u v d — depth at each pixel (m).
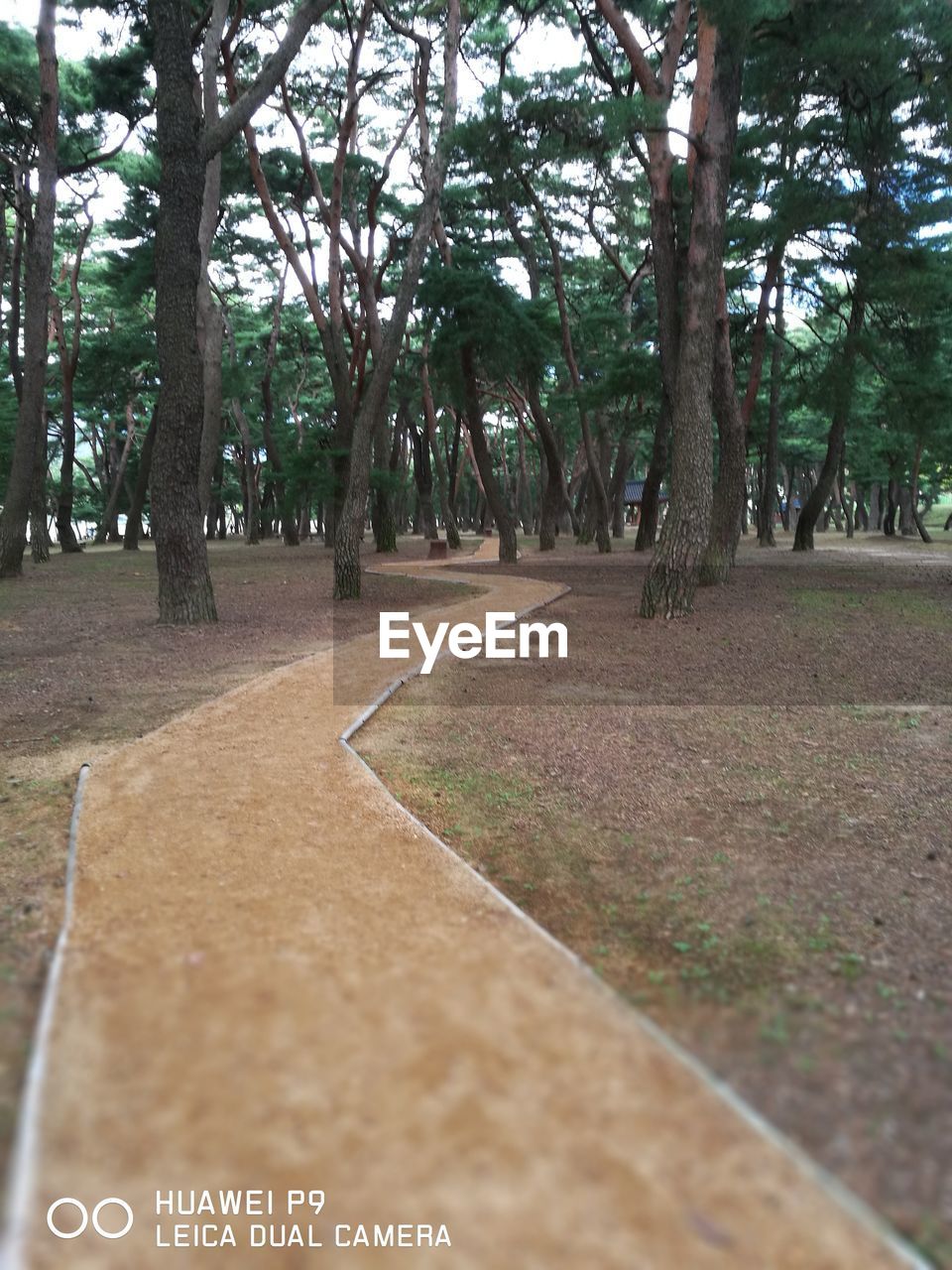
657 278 16.56
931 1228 2.16
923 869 4.71
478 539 50.78
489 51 20.23
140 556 35.41
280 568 27.41
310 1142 2.36
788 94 17.98
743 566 25.06
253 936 3.63
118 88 23.55
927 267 19.91
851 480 51.06
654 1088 2.61
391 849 4.72
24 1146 2.33
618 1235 2.06
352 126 25.77
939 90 15.59
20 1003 3.21
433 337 27.78
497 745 7.24
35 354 21.81
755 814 5.59
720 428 18.83
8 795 5.81
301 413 57.19
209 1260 2.04
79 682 9.52
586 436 32.50
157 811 5.34
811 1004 3.33
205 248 15.64
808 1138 2.50
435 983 3.23
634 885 4.55
